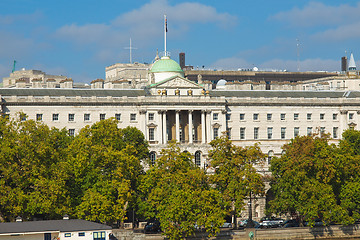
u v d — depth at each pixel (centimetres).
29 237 18950
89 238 19325
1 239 18738
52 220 19975
